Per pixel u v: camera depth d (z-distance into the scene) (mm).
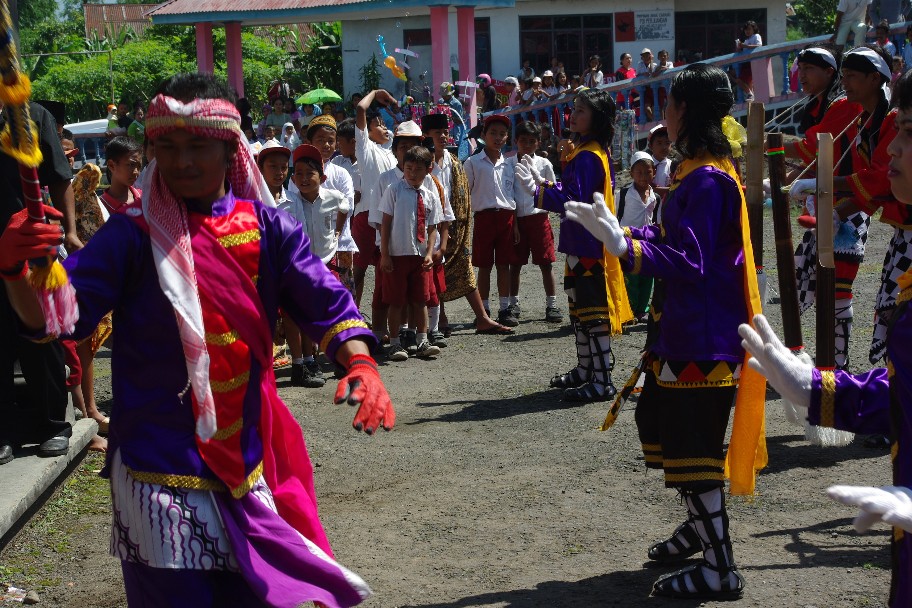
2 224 5039
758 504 5078
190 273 2771
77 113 35688
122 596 4344
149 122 2783
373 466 5996
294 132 19906
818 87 6668
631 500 5250
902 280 2529
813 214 6605
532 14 27016
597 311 7156
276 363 8586
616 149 18719
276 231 2951
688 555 4375
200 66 24219
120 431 2803
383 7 20969
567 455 6027
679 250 3943
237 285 2834
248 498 2834
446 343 9391
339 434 6680
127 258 2789
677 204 4027
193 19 23250
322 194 8031
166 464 2740
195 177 2789
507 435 6508
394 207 8703
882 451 5812
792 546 4543
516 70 27250
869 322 9047
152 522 2723
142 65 36125
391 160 9414
